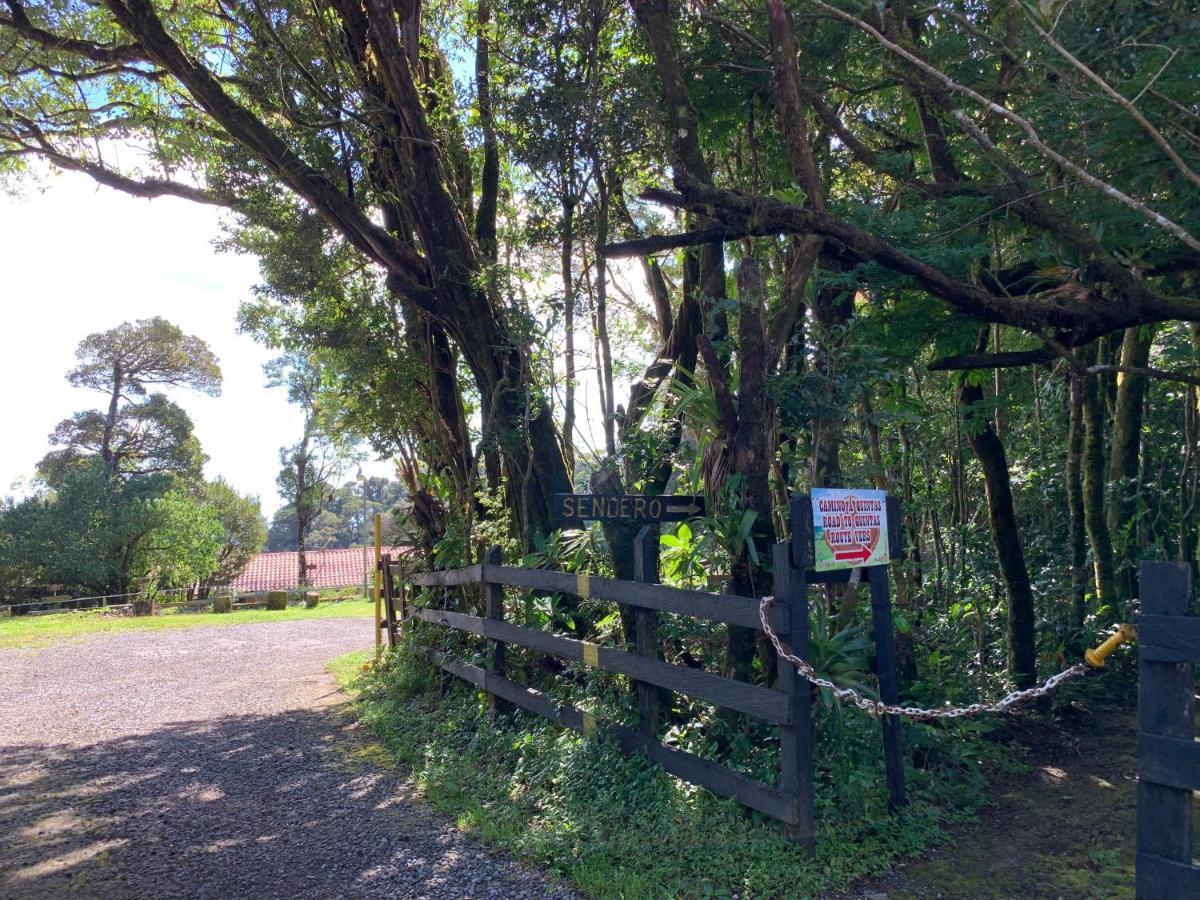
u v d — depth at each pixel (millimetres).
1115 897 4027
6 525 31922
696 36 7930
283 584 45281
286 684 11125
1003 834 4828
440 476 10664
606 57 8102
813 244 5594
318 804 5766
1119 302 5434
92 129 10891
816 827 4562
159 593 33312
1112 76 5492
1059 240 5785
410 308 10328
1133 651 8258
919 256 5852
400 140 8570
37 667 12914
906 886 4191
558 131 7551
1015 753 6238
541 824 5008
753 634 5566
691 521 5695
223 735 8039
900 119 8820
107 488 33406
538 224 8453
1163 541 9445
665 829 4656
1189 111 5020
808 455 6145
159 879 4555
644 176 8266
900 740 4973
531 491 8531
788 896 4031
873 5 5660
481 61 9102
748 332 5387
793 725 4344
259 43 9117
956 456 9008
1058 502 9758
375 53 8578
